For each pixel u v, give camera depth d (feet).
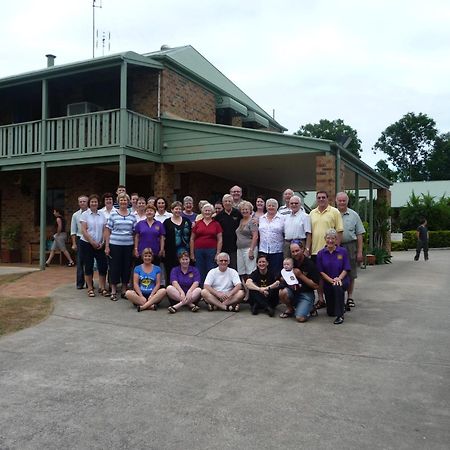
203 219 25.17
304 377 14.46
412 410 12.19
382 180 57.98
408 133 235.61
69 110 47.42
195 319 21.59
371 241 53.67
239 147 39.86
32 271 40.55
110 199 27.48
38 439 10.81
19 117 52.39
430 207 95.45
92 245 26.37
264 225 23.95
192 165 46.29
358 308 24.06
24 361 16.05
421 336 18.83
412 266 48.11
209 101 52.70
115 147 39.63
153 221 25.34
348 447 10.36
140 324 20.74
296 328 20.04
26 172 52.85
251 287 22.52
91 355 16.65
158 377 14.53
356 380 14.21
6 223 54.65
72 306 24.18
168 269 25.39
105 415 12.00
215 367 15.38
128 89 45.68
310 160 42.01
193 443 10.59
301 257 21.48
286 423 11.50
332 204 36.35
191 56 51.06
